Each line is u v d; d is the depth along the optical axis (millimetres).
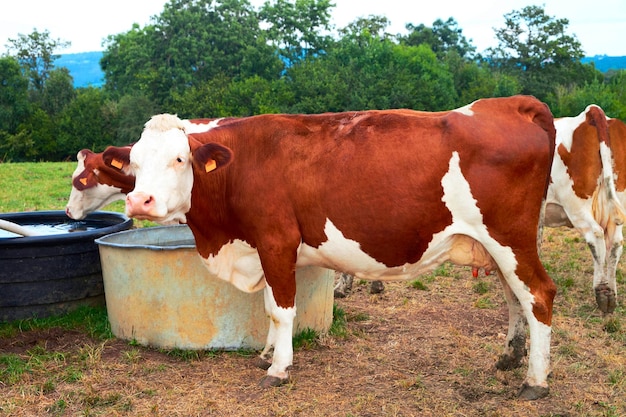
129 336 5457
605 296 6191
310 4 76250
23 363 5031
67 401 4418
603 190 6387
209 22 67875
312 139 4449
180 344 5273
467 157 4098
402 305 6613
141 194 4102
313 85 55406
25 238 5902
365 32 68938
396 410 4238
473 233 4211
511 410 4227
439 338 5625
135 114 55656
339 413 4234
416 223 4219
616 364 4969
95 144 54594
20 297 5996
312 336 5520
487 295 6883
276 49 69938
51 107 58875
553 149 4340
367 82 55531
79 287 6254
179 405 4363
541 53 75562
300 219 4434
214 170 4309
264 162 4488
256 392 4543
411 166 4172
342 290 6926
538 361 4324
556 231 10047
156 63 66312
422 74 60625
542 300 4266
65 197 13758
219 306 5203
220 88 57875
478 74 68312
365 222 4273
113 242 5902
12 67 54000
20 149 52562
